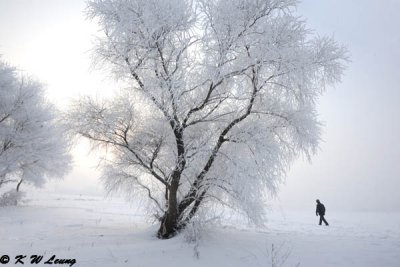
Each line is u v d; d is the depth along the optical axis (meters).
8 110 15.16
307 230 13.64
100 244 8.99
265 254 7.97
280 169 9.22
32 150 15.62
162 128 10.08
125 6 8.30
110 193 10.47
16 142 15.16
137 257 7.59
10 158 15.05
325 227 15.30
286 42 8.72
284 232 11.58
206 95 9.49
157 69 8.80
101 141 10.25
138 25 8.32
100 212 19.12
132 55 8.84
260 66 8.68
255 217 9.01
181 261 7.35
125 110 9.80
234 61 8.85
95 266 7.01
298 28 8.88
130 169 10.47
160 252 7.94
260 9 8.58
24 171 18.86
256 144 8.91
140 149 10.17
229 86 9.09
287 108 9.56
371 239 10.21
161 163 10.47
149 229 10.96
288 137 9.88
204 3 8.48
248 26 8.46
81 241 9.45
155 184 10.76
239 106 9.73
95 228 12.00
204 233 9.20
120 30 8.25
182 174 9.88
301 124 9.40
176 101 8.60
